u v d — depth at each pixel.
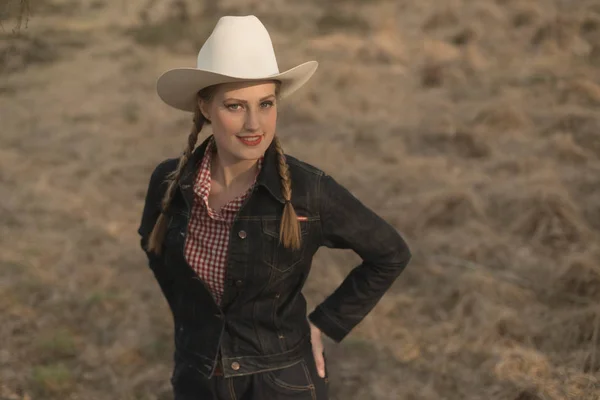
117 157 7.77
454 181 6.23
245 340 2.23
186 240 2.19
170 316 4.63
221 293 2.21
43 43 12.72
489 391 3.67
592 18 10.93
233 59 2.12
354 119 8.48
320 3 15.70
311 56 11.39
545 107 8.20
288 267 2.18
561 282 4.59
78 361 4.17
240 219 2.15
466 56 10.52
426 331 4.31
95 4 17.08
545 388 3.59
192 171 2.22
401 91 9.50
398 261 2.29
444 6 13.27
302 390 2.28
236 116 2.09
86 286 5.04
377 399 3.72
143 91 10.47
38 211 6.37
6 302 4.71
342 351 4.14
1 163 7.48
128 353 4.21
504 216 5.70
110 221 6.16
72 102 9.91
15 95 10.36
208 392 2.29
